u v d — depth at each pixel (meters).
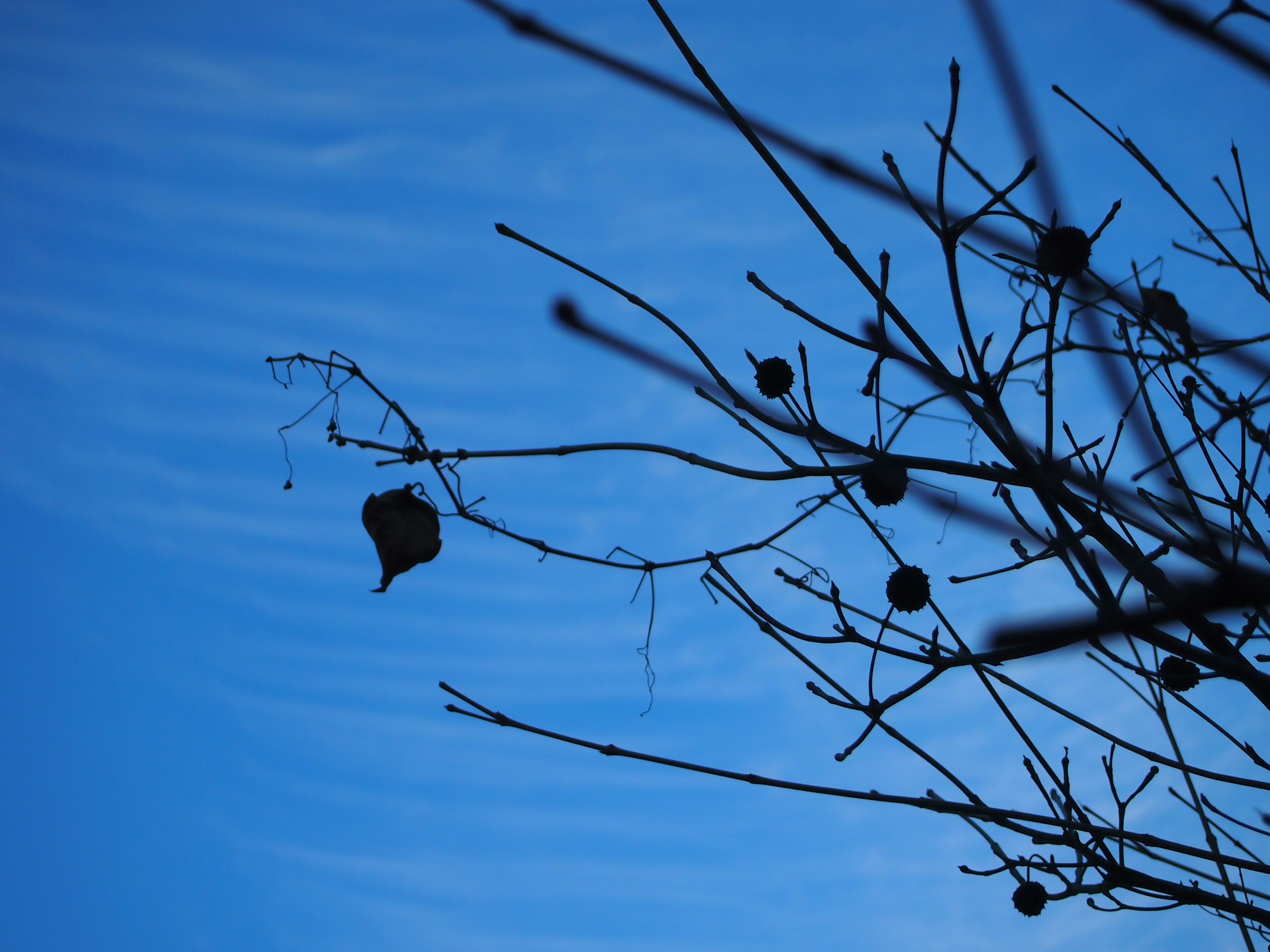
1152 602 1.29
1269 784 1.36
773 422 1.34
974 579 1.34
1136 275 1.37
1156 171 1.36
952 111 1.27
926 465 1.33
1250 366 1.35
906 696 1.36
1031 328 1.30
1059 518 1.31
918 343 1.31
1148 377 1.34
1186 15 1.16
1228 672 1.31
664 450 1.37
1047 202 1.27
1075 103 1.36
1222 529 1.31
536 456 1.37
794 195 1.29
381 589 1.37
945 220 1.28
